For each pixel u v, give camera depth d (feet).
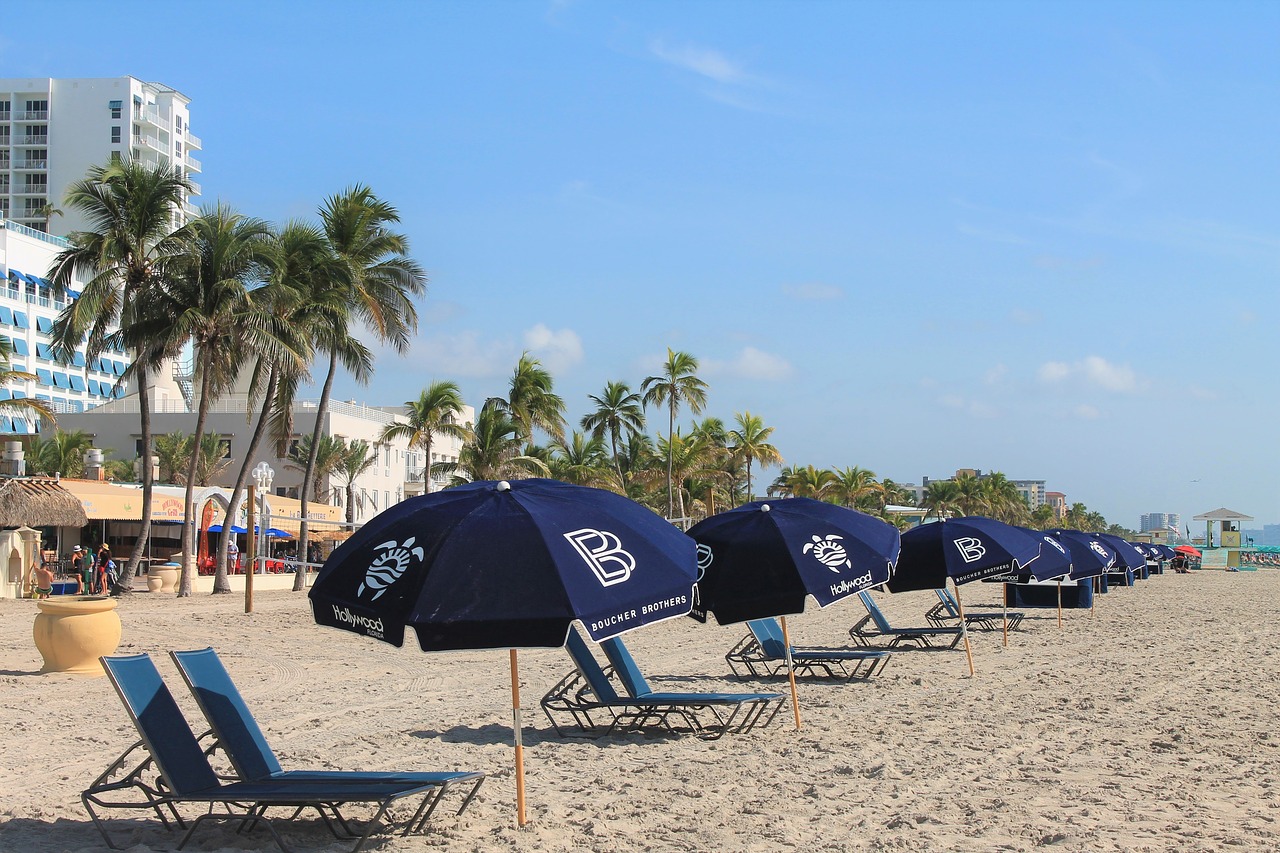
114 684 21.65
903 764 30.19
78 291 281.95
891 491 395.34
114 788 22.00
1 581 96.89
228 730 22.74
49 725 35.19
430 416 156.87
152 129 360.69
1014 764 30.22
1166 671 52.60
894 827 23.41
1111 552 94.94
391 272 126.21
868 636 63.10
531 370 163.63
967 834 22.79
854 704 41.75
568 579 20.63
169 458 194.08
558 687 35.37
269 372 123.13
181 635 65.67
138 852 21.30
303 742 33.24
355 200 124.36
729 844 22.04
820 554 33.68
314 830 23.00
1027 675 50.90
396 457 231.91
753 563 33.40
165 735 22.00
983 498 391.86
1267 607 102.83
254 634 67.05
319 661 54.29
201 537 147.02
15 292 257.14
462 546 21.20
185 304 104.94
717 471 207.62
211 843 22.03
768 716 38.42
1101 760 30.83
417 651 59.06
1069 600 93.45
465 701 41.96
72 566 121.19
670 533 24.35
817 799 26.05
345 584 21.86
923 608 102.73
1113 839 22.35
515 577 20.61
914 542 49.03
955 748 32.58
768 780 28.17
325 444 196.65
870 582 33.91
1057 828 23.22
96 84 351.25
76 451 191.42
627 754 31.78
